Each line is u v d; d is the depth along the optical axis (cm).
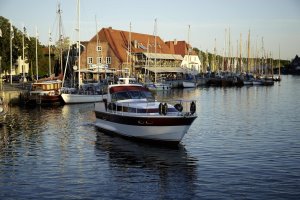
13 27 7081
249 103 4906
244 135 2620
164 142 2239
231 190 1509
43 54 8306
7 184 1590
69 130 2791
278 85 9425
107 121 2622
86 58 8450
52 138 2506
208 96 6053
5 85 5844
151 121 2211
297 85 9462
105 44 8456
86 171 1772
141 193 1487
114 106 2530
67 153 2109
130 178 1667
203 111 4016
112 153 2100
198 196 1450
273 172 1739
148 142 2305
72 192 1499
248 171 1755
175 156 2031
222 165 1859
